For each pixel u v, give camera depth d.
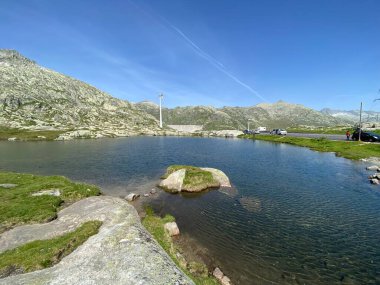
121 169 56.03
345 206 31.42
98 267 13.49
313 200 33.78
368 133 89.75
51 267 14.19
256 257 20.11
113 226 19.08
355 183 42.06
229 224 26.36
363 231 24.58
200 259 19.73
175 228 24.05
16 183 35.19
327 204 32.19
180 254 19.77
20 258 16.02
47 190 31.80
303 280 17.33
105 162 65.06
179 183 39.16
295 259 19.83
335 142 90.81
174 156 76.62
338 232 24.39
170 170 47.28
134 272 12.88
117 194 37.16
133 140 149.00
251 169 55.00
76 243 17.69
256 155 77.62
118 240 16.23
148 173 51.97
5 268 15.12
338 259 19.84
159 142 135.00
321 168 54.88
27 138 141.75
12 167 58.00
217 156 76.25
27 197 28.75
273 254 20.55
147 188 40.50
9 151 87.75
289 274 17.97
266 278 17.50
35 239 19.31
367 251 20.98
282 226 25.78
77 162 64.94
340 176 47.16
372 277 17.64
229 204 32.69
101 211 23.08
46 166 59.34
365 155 66.50
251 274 17.94
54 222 22.30
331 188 39.34
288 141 119.81
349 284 16.94
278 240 22.84
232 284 16.83
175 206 32.03
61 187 33.50
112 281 12.29
